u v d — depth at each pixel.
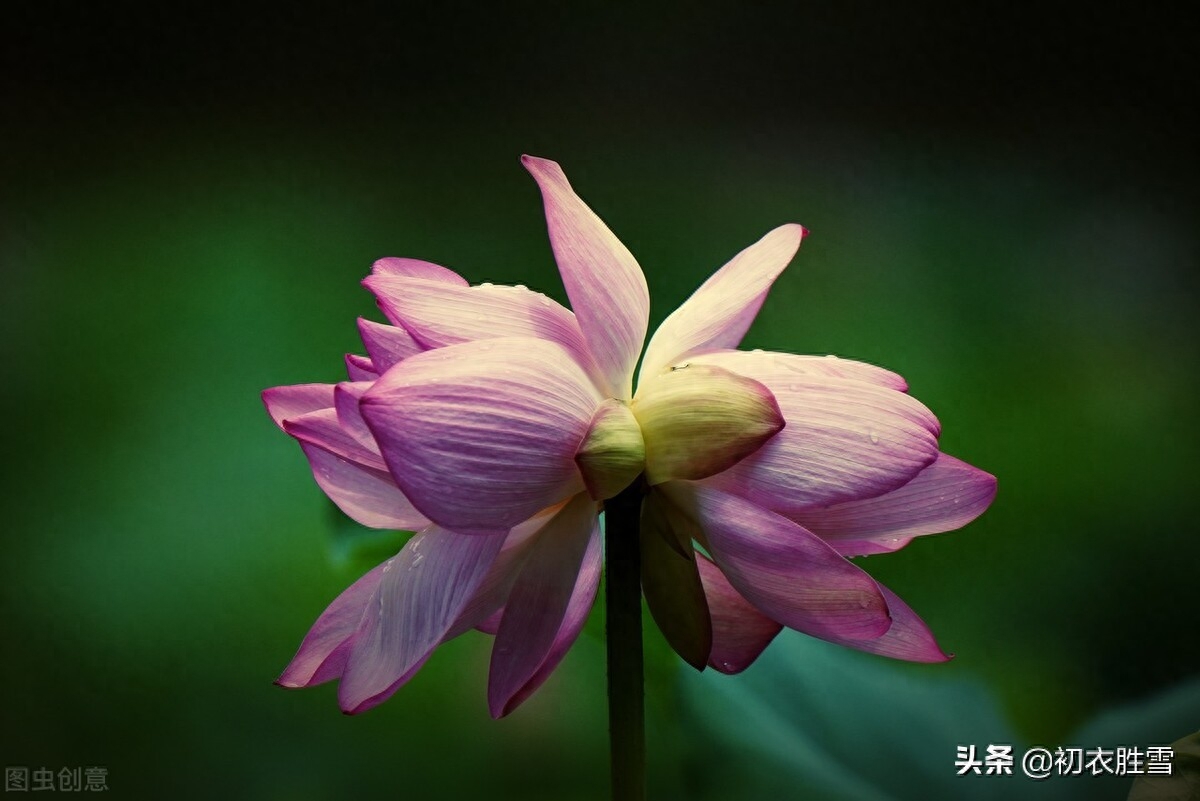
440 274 1.29
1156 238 2.72
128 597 2.19
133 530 2.28
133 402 2.50
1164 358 2.49
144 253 2.79
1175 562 2.05
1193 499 2.15
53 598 2.21
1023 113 2.91
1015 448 2.29
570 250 1.24
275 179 2.89
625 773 1.23
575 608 1.25
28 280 2.72
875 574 1.95
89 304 2.65
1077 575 2.01
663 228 2.85
